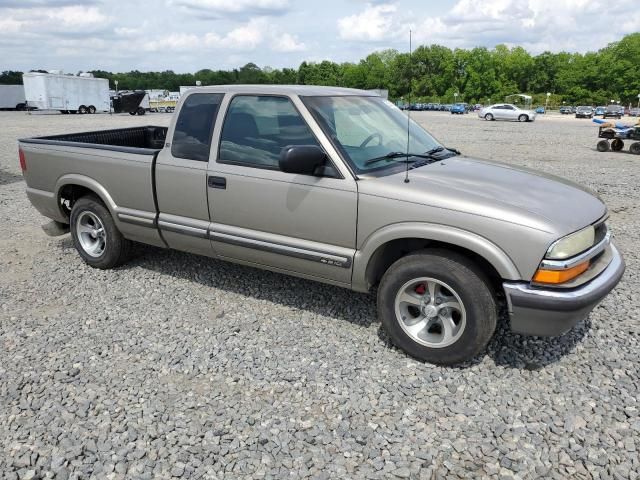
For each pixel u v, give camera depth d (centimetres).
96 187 505
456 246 351
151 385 337
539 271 315
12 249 611
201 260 562
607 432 293
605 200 902
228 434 291
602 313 439
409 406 317
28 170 559
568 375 349
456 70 11631
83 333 406
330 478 261
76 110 4078
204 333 405
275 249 407
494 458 275
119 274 526
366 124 420
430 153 437
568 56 12312
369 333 404
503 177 387
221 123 429
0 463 271
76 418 305
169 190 458
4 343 391
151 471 265
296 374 349
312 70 10381
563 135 2498
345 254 376
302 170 365
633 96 10688
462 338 342
